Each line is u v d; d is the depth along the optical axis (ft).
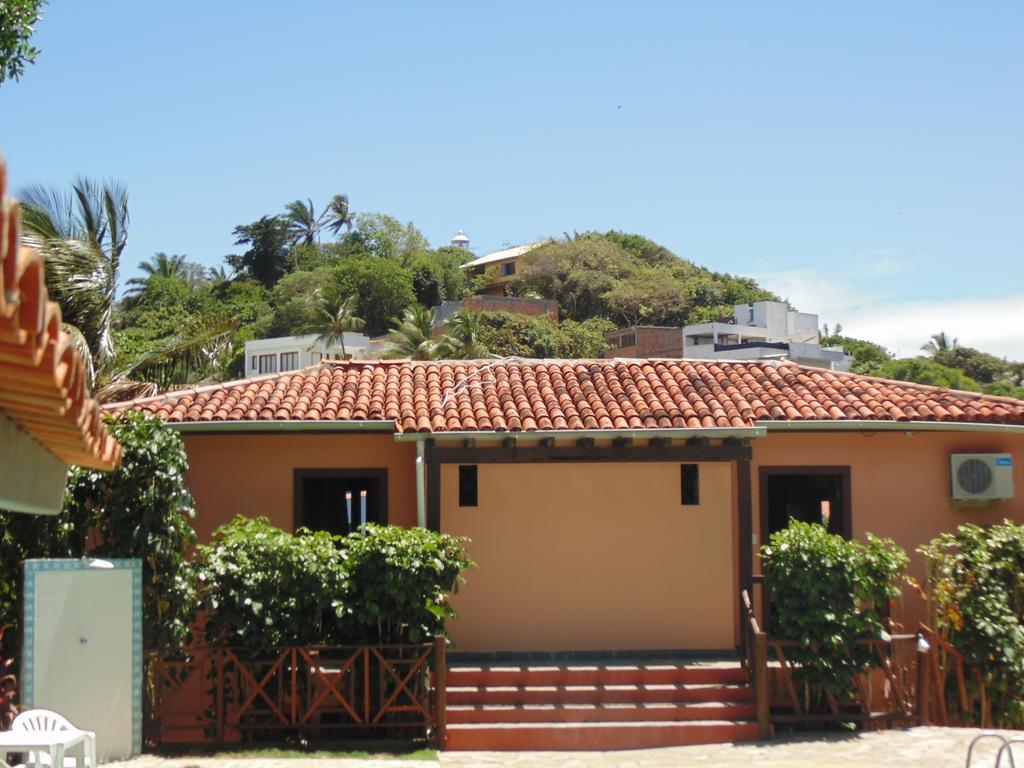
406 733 41.19
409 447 49.29
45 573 35.09
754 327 228.22
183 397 49.70
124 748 35.73
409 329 166.61
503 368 55.31
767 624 47.98
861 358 243.81
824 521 52.80
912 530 50.39
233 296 254.27
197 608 40.50
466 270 318.24
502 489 48.49
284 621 40.40
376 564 40.78
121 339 77.61
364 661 40.14
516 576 48.08
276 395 49.88
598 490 48.67
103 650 35.60
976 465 49.96
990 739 39.27
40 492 18.94
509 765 37.83
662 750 40.04
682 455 47.06
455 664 45.78
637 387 52.34
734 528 48.62
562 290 261.03
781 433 50.26
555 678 44.32
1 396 14.51
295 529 48.60
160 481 38.60
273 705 39.55
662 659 47.21
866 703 42.80
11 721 33.47
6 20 43.42
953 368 217.36
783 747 39.34
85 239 56.90
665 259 301.22
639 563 48.37
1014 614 42.60
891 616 47.67
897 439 50.78
